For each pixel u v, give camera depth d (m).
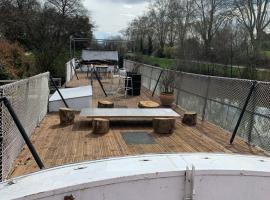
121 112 7.88
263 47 28.91
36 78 7.20
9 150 4.59
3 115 4.22
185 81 10.29
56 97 9.72
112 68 22.61
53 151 5.63
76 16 34.84
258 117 6.23
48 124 7.75
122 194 1.65
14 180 1.70
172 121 7.16
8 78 14.98
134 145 6.17
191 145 6.31
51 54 27.16
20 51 18.16
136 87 13.23
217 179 1.76
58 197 1.56
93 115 7.45
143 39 51.47
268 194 1.83
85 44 42.31
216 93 8.08
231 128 7.27
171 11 47.31
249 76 24.16
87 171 1.72
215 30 33.97
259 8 28.98
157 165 1.79
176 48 42.62
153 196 1.70
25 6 31.61
